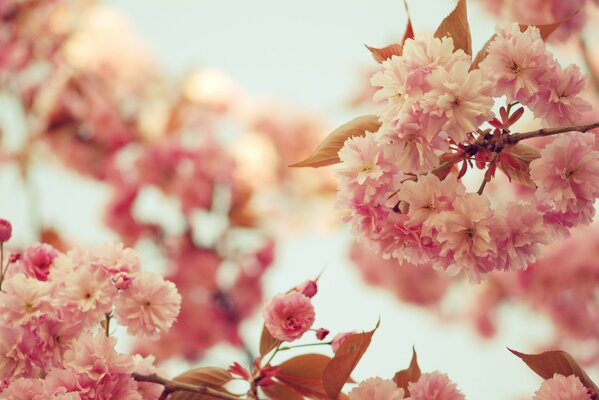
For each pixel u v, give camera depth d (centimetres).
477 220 143
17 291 152
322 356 154
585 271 383
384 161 145
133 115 401
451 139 147
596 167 145
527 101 145
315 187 404
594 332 403
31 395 147
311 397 155
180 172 376
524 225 145
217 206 375
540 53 144
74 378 148
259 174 385
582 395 145
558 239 148
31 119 397
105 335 151
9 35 404
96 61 405
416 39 145
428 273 436
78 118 397
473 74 142
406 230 145
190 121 397
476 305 439
